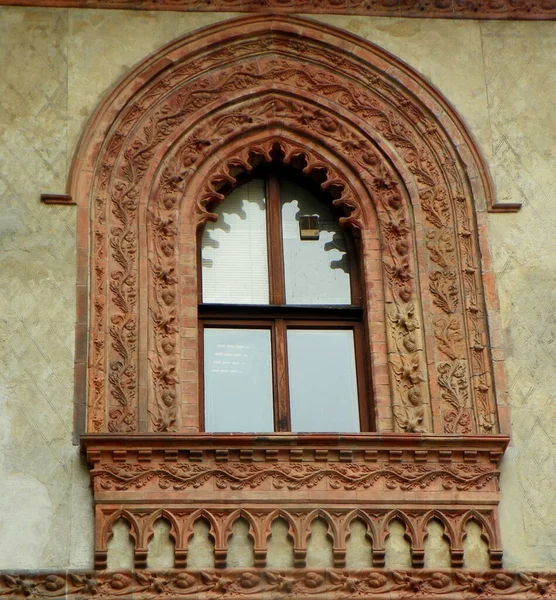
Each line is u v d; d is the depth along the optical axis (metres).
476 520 22.28
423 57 25.45
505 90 25.33
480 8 25.83
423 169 24.70
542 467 22.78
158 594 21.39
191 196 24.30
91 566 21.58
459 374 23.38
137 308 23.33
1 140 24.19
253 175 24.98
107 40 25.00
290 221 24.78
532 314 23.81
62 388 22.69
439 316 23.77
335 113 24.98
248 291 24.25
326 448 22.25
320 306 24.06
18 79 24.62
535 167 24.83
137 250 23.69
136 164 24.25
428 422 23.08
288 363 23.77
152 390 22.89
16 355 22.81
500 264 24.11
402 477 22.28
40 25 25.03
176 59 24.91
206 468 22.08
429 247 24.19
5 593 21.22
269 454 22.17
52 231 23.64
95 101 24.58
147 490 21.91
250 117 24.84
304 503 22.00
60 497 22.00
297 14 25.48
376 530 21.97
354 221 24.42
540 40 25.75
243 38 25.23
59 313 23.14
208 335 23.78
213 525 21.78
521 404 23.20
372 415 23.33
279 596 21.50
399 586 21.73
